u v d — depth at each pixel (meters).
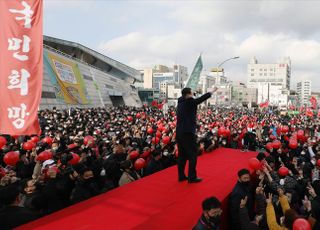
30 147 8.26
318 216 4.79
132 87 84.56
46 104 32.03
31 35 4.69
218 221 3.14
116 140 10.51
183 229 3.10
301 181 6.78
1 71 4.65
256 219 4.84
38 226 3.20
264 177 6.16
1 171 6.09
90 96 47.00
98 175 6.41
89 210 3.69
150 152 8.29
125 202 3.98
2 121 4.63
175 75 169.62
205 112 45.66
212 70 116.62
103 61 68.88
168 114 36.41
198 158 7.46
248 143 13.03
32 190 5.27
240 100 125.81
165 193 4.37
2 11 4.65
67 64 42.19
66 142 10.23
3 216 3.53
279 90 123.19
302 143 12.69
